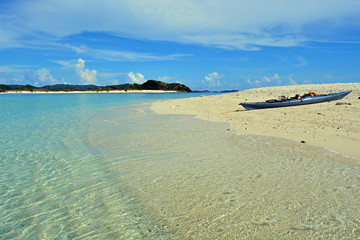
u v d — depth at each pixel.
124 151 8.54
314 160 7.17
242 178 5.98
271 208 4.59
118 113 20.50
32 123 15.16
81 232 4.05
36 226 4.23
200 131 11.73
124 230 4.08
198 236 3.87
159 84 180.50
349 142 8.91
